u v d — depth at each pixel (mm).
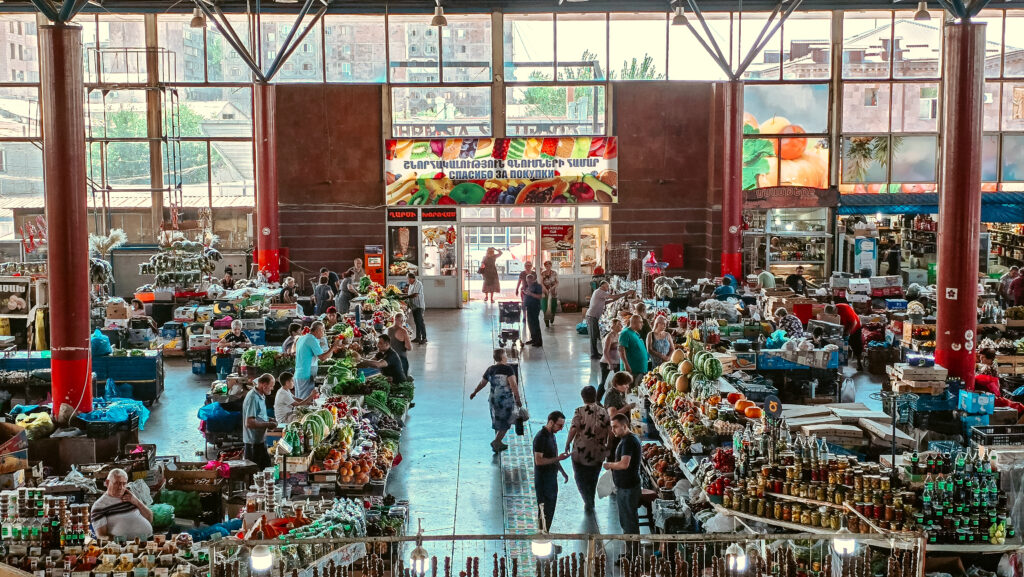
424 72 27500
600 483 12031
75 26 13695
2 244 26625
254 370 15711
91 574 8750
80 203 13812
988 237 27641
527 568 9898
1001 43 27906
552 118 27688
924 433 12336
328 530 8953
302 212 27750
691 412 12070
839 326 18594
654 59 27594
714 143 27516
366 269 27516
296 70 27438
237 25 27406
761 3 26984
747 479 9781
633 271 24031
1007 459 9586
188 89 27484
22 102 27234
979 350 16578
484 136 27688
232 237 27984
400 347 17750
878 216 31031
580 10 27125
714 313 19203
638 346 14820
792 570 7969
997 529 8859
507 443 15094
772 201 27500
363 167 27719
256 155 26078
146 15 27156
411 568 7930
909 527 8836
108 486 9352
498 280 27719
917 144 28094
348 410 13164
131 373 17250
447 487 13180
